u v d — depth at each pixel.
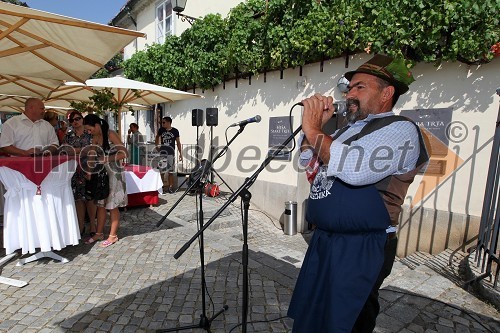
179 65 8.48
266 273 3.43
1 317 2.58
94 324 2.52
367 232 1.53
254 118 2.32
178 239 4.45
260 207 6.54
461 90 3.93
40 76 4.44
